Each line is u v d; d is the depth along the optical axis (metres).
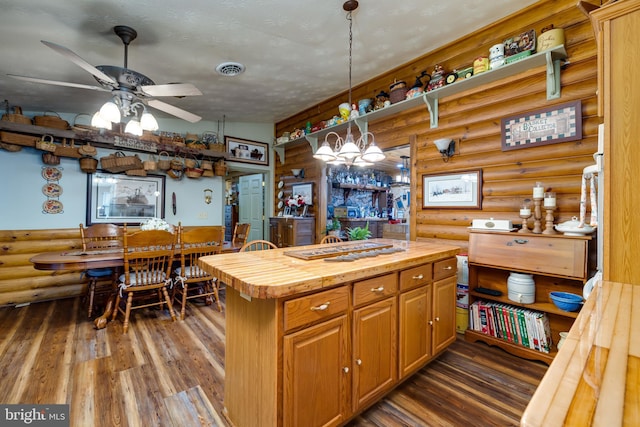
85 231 3.47
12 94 3.19
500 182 2.70
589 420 0.47
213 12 2.21
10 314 3.25
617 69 1.33
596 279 1.63
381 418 1.73
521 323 2.41
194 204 4.74
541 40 2.33
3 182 3.47
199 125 4.80
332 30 2.62
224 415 1.73
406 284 1.96
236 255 2.04
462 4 2.42
